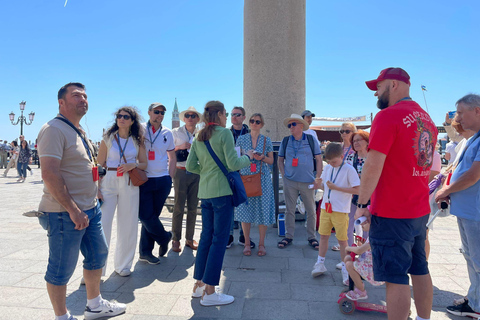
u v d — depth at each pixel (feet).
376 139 6.94
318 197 16.63
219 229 9.87
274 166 18.67
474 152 8.50
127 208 11.81
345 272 11.20
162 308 9.58
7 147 69.87
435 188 10.72
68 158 7.88
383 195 7.13
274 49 20.88
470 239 8.55
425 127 7.21
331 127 58.70
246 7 21.68
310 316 9.13
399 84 7.53
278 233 17.42
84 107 8.23
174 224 14.71
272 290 10.77
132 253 12.03
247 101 21.71
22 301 9.77
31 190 35.01
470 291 9.07
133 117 11.82
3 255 13.75
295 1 21.11
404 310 6.95
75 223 7.72
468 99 8.64
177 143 14.79
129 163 11.68
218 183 9.87
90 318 8.87
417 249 7.66
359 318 9.02
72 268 8.02
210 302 9.68
